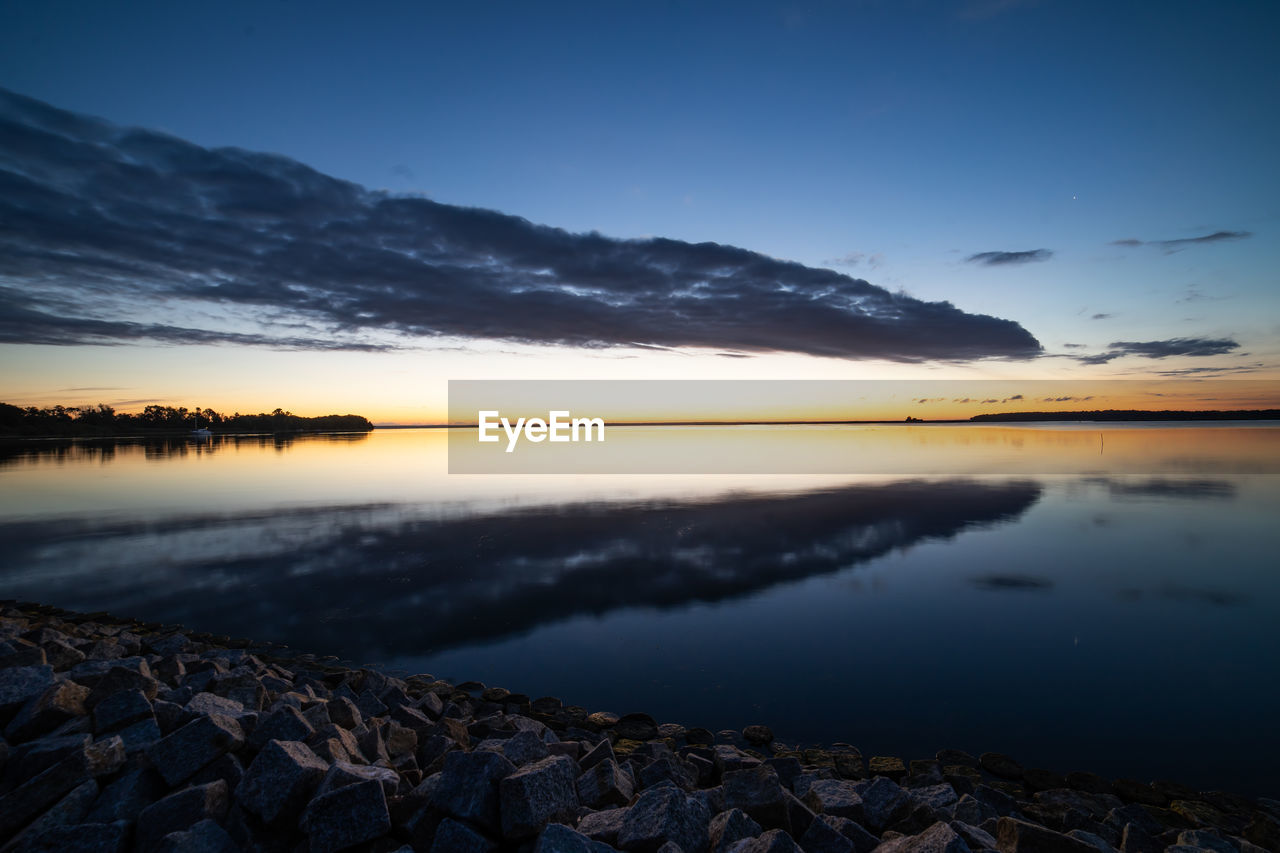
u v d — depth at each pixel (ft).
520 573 54.13
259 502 94.89
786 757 23.58
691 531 71.67
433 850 14.26
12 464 166.71
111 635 38.75
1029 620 43.04
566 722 28.19
